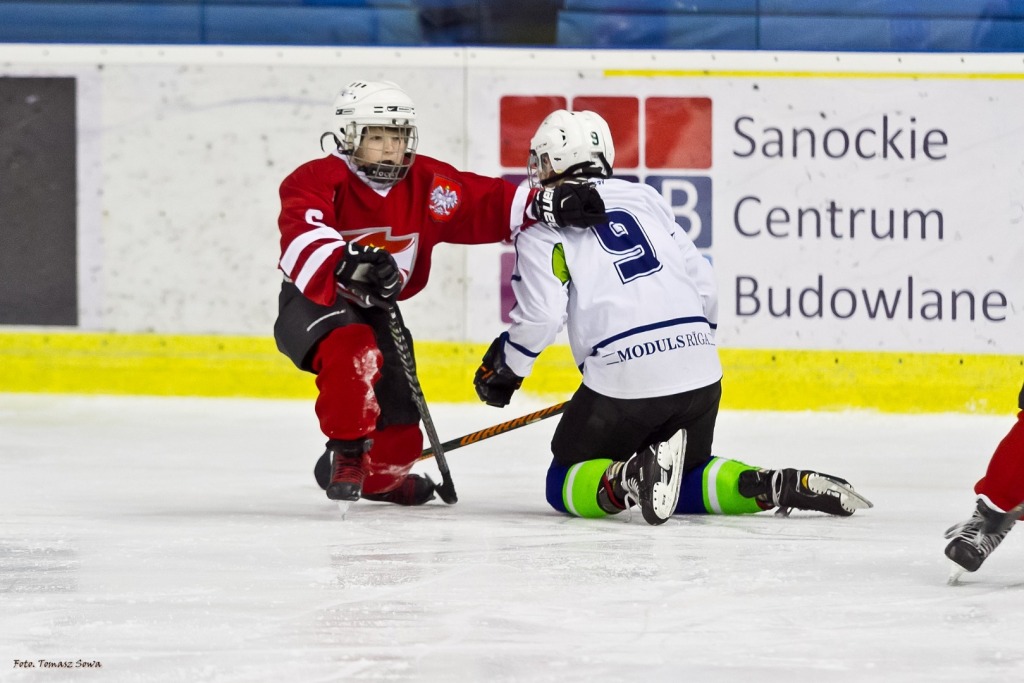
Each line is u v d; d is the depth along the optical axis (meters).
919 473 14.76
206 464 15.26
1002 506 8.58
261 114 22.92
